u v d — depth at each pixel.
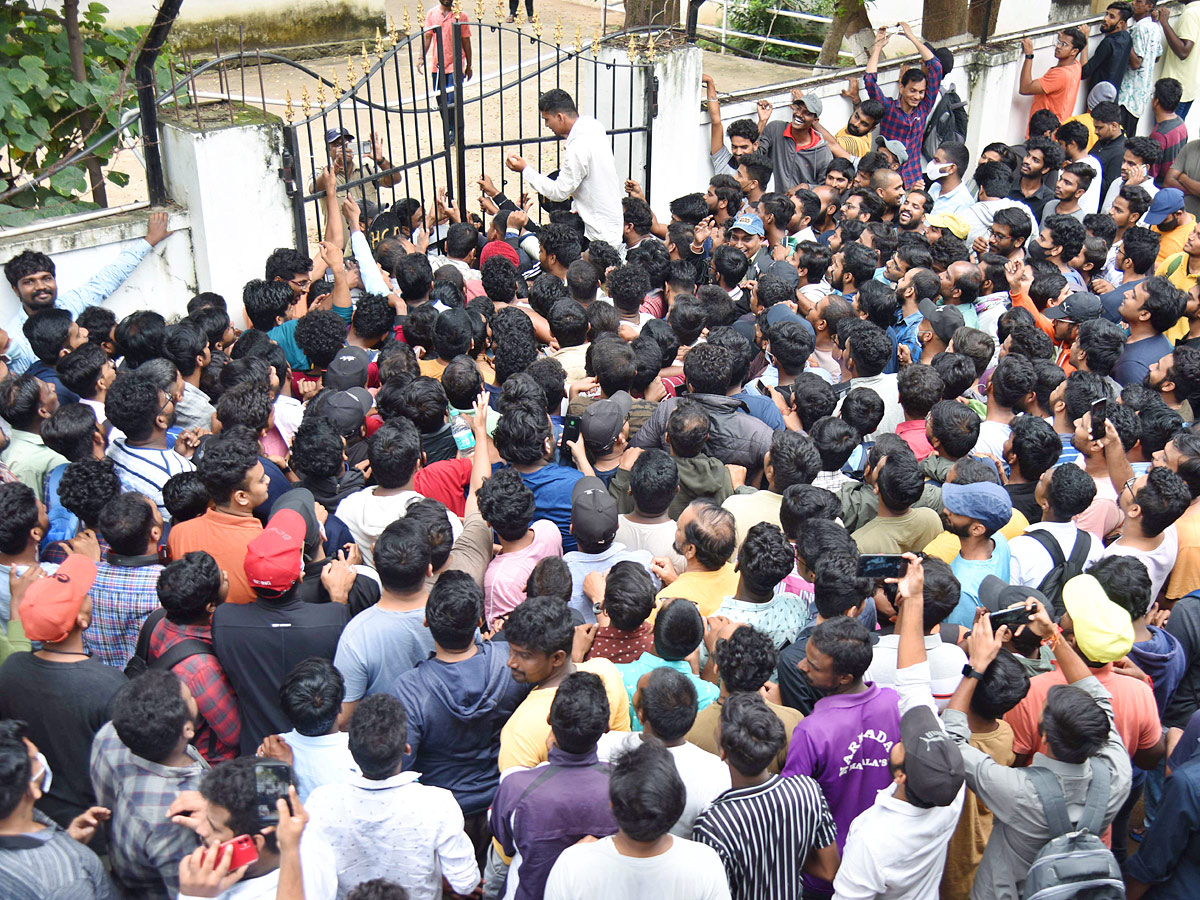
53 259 6.41
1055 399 5.11
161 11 6.50
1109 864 2.90
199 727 3.61
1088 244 7.36
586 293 6.36
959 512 3.97
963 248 7.11
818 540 3.76
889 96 10.64
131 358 5.44
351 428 4.72
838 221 7.96
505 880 3.33
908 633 3.35
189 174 6.79
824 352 6.05
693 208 7.91
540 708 3.25
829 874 3.11
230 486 3.81
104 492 3.98
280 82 12.70
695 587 3.88
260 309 5.96
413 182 10.38
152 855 2.95
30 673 3.30
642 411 5.10
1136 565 3.77
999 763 3.24
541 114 8.16
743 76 13.48
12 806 2.67
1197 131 13.20
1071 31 11.12
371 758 2.86
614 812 2.61
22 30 6.93
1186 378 5.64
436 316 5.57
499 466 4.97
